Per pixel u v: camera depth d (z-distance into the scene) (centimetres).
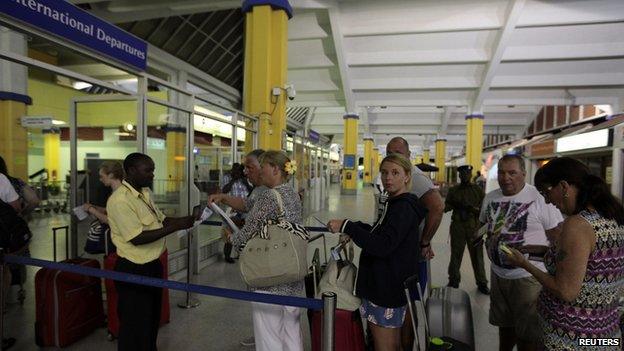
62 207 1070
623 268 144
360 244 180
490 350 287
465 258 585
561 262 145
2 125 627
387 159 192
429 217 250
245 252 197
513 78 1384
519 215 225
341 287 198
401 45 1209
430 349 181
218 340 292
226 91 956
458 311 222
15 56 257
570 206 151
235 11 832
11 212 281
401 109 2220
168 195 560
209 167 649
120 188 221
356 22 1094
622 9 951
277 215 199
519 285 220
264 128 649
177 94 570
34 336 290
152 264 230
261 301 182
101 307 311
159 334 301
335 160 3900
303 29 1109
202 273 479
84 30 280
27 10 234
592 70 1315
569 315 149
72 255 398
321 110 2220
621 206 145
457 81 1397
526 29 1102
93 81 328
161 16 734
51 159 1311
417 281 189
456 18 1052
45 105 936
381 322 186
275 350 205
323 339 172
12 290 387
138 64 352
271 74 668
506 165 230
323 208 1271
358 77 1438
